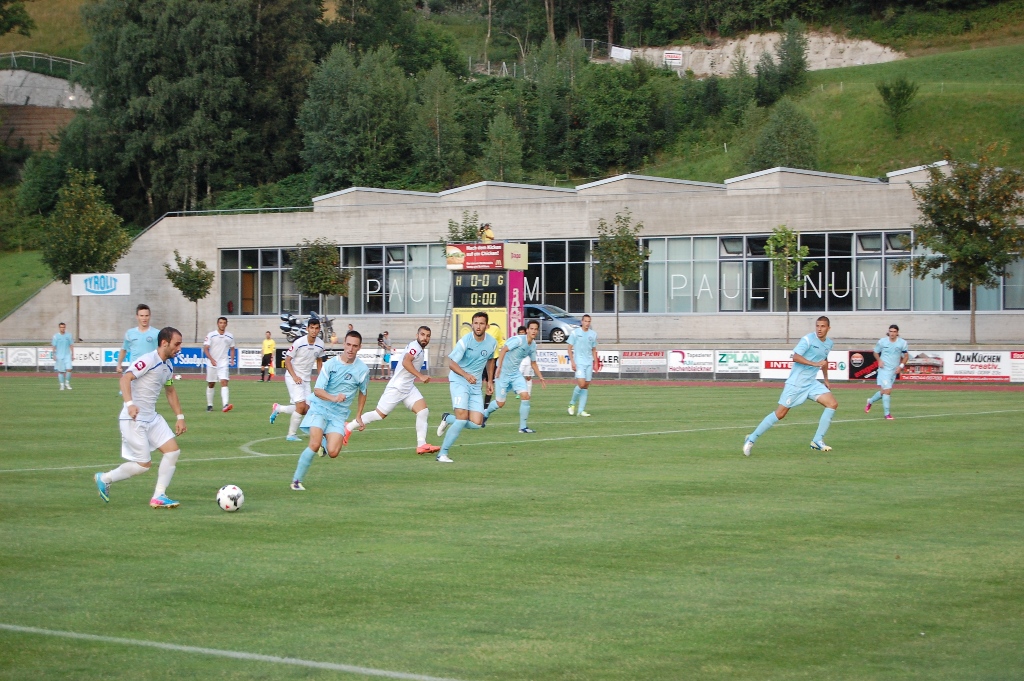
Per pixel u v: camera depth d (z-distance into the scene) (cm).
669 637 947
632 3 15162
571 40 13888
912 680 838
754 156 10238
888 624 986
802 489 1775
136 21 12000
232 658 888
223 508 1567
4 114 13212
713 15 14650
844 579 1152
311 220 8188
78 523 1484
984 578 1156
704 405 3756
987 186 5934
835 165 10162
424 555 1274
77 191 8406
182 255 8525
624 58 14662
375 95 11894
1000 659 887
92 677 844
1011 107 10212
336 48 12219
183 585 1130
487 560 1246
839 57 13725
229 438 2636
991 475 1936
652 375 5625
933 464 2092
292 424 2570
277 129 12362
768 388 4897
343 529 1439
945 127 10150
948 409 3528
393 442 2547
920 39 13562
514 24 16538
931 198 6050
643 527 1445
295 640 938
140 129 11981
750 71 13812
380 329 8025
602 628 974
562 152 12231
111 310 8725
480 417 2170
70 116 13188
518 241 7681
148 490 1784
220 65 11656
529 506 1617
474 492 1758
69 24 15650
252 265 8388
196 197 11988
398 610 1034
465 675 846
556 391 4684
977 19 13625
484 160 11625
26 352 7100
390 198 8200
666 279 7412
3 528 1446
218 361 3547
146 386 1598
